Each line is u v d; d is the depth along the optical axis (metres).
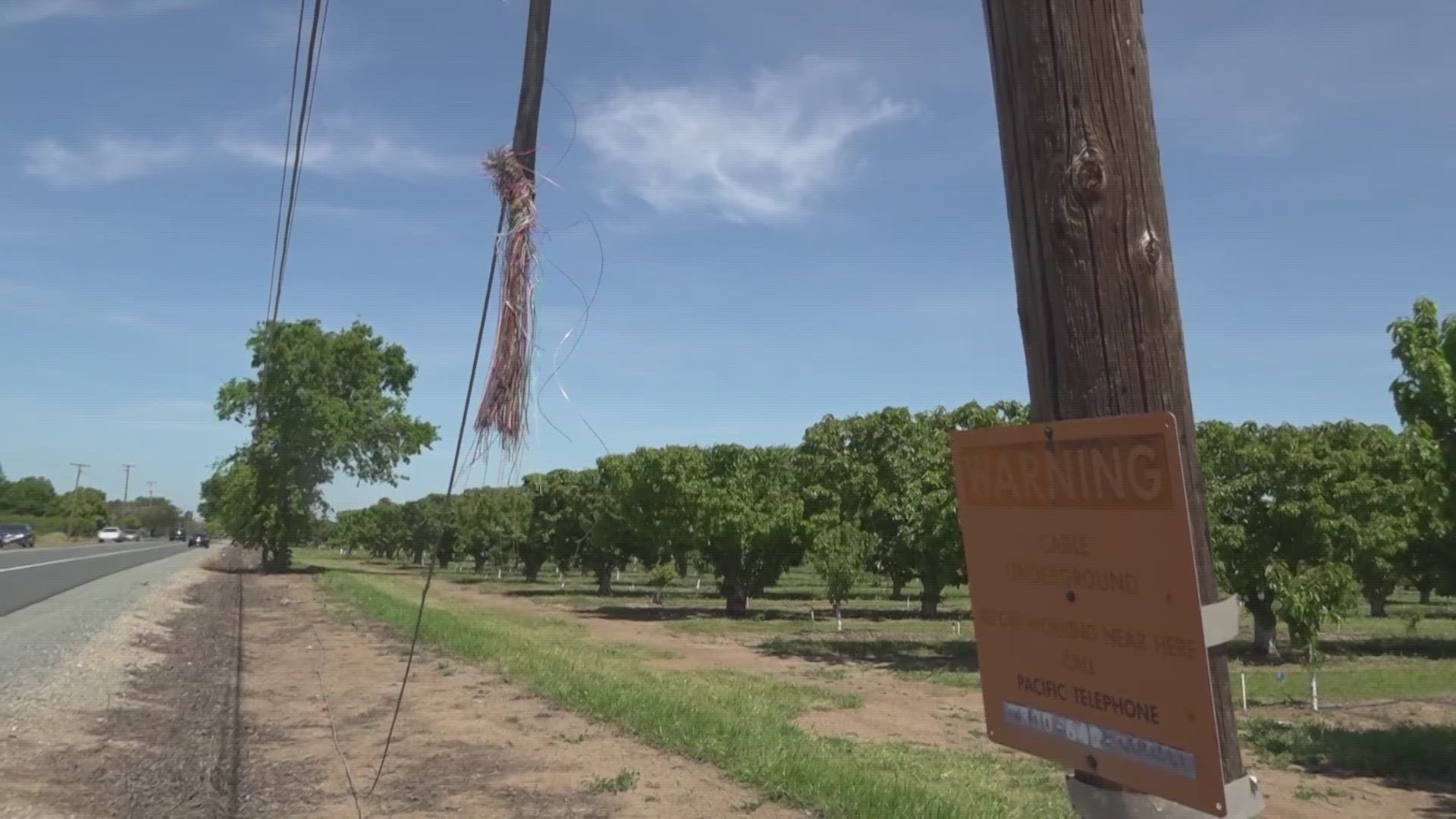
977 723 13.45
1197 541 2.37
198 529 176.25
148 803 8.12
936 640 25.58
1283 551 20.48
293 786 8.65
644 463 34.88
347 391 51.22
